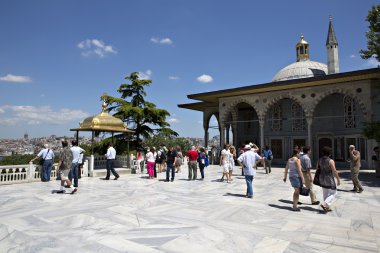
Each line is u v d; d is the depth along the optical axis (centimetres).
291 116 2545
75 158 1050
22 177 1212
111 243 457
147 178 1437
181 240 473
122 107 2561
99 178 1422
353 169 993
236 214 656
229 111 2583
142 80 2812
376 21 1520
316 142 2375
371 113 1858
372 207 744
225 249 436
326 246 452
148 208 712
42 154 1253
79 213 652
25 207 718
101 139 2691
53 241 465
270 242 468
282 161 2564
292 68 3023
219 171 1861
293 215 654
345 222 596
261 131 2367
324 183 680
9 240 471
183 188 1073
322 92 2073
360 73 1747
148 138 2733
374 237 498
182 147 3694
